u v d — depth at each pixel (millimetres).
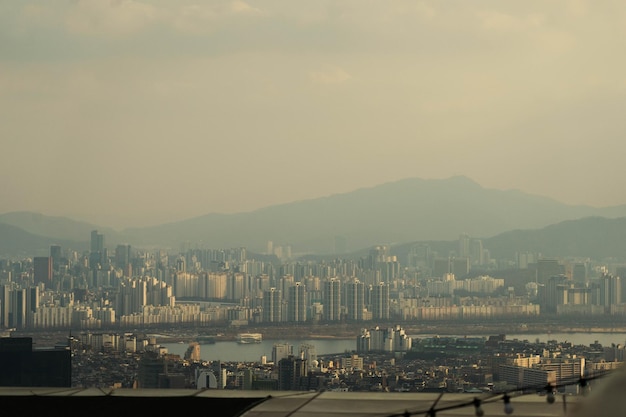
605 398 2436
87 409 4211
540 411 3684
